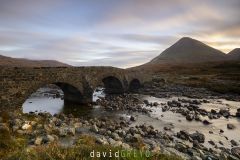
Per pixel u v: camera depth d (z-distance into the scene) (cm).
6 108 2141
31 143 1345
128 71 5516
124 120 2639
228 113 3231
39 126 1756
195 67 14912
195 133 2111
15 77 2250
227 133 2319
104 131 1822
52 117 2294
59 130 1641
